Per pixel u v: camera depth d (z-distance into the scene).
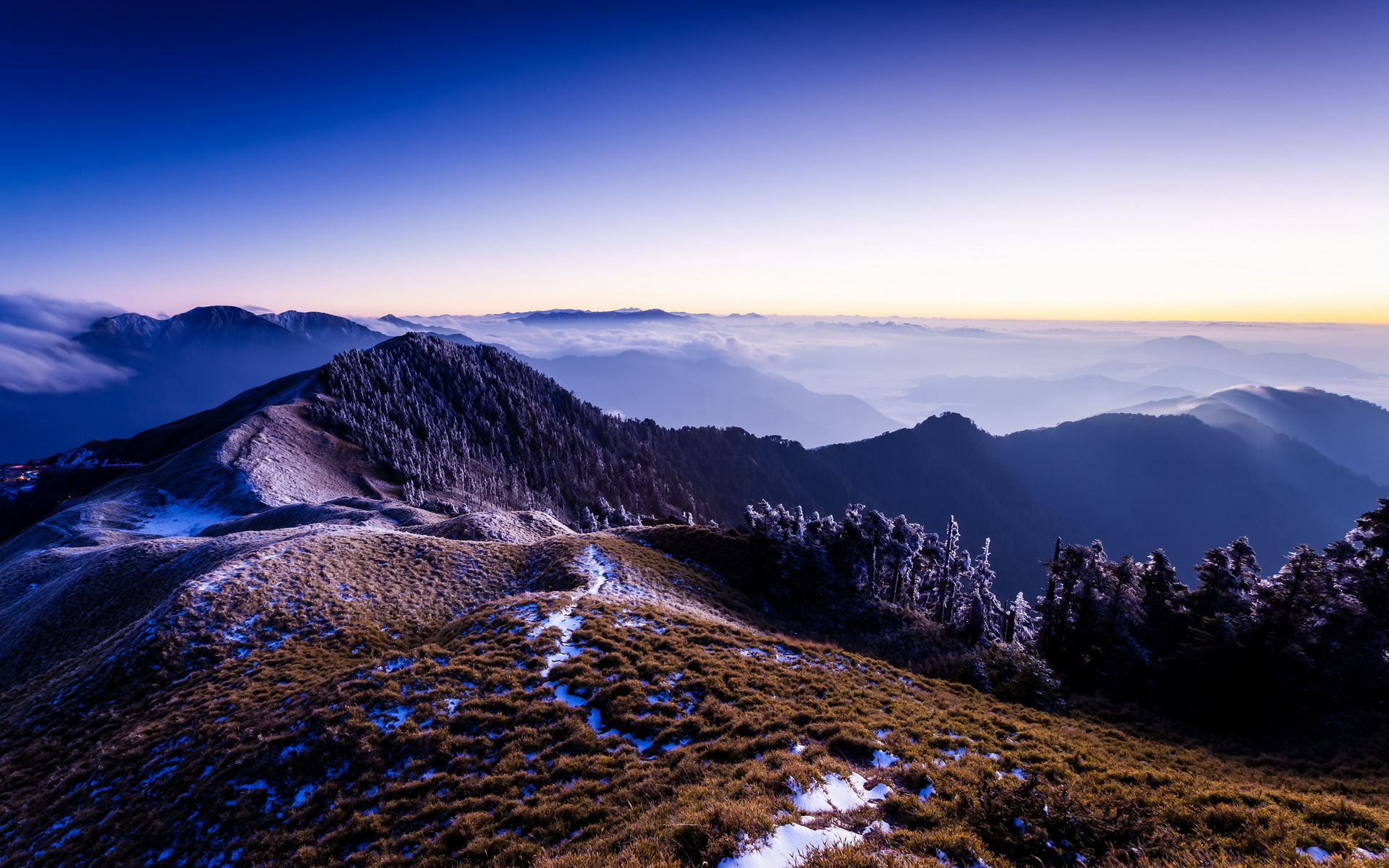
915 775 13.92
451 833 14.09
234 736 20.34
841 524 75.94
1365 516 40.06
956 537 90.81
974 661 32.12
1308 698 30.75
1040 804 11.68
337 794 16.62
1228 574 42.00
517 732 18.11
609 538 59.25
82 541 98.69
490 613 28.89
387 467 169.25
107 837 17.50
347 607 35.72
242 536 59.78
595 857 11.24
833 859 9.87
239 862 15.03
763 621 47.50
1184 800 13.17
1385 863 10.45
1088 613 41.56
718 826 11.12
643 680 21.22
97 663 30.50
